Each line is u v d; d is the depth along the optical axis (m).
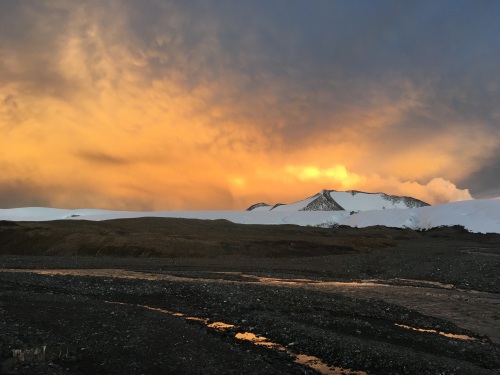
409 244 140.62
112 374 15.74
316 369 18.44
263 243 103.31
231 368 16.97
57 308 26.89
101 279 42.97
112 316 25.02
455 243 149.62
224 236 115.69
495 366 20.05
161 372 16.20
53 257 81.69
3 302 28.28
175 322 24.12
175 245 93.69
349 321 27.30
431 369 18.52
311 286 45.00
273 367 17.91
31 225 113.19
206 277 52.31
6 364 15.28
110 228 129.50
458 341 23.95
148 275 52.78
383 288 44.59
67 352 17.59
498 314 31.55
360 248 111.94
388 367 18.80
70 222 133.62
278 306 31.31
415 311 32.03
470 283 50.78
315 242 113.19
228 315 28.12
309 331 23.83
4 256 81.94
